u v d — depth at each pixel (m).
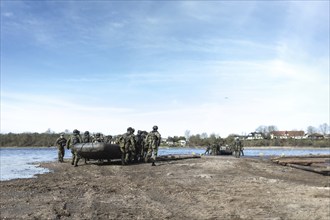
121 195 10.52
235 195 10.42
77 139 21.75
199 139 115.69
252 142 130.50
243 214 7.89
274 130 172.12
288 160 21.62
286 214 7.88
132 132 21.20
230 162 20.78
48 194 10.73
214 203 9.21
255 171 17.64
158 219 7.45
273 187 12.02
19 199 9.78
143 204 9.12
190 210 8.35
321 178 15.56
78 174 16.72
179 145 117.94
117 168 18.95
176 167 18.86
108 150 20.80
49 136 120.88
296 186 12.27
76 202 9.38
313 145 127.25
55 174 16.86
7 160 34.53
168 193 10.87
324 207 8.58
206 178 14.57
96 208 8.57
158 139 20.44
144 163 21.72
